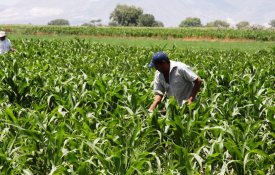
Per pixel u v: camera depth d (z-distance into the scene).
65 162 5.73
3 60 15.22
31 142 6.50
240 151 5.35
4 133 6.27
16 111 7.68
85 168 5.00
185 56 18.80
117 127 6.51
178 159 5.73
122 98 7.96
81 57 17.23
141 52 21.66
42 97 9.12
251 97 7.66
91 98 8.28
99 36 67.38
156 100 7.69
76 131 6.45
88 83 9.38
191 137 6.19
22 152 6.30
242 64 15.44
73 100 8.12
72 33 68.62
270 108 6.48
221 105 7.94
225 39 62.19
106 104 8.09
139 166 5.06
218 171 6.21
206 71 12.28
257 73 11.45
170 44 50.41
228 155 6.17
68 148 5.82
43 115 6.96
